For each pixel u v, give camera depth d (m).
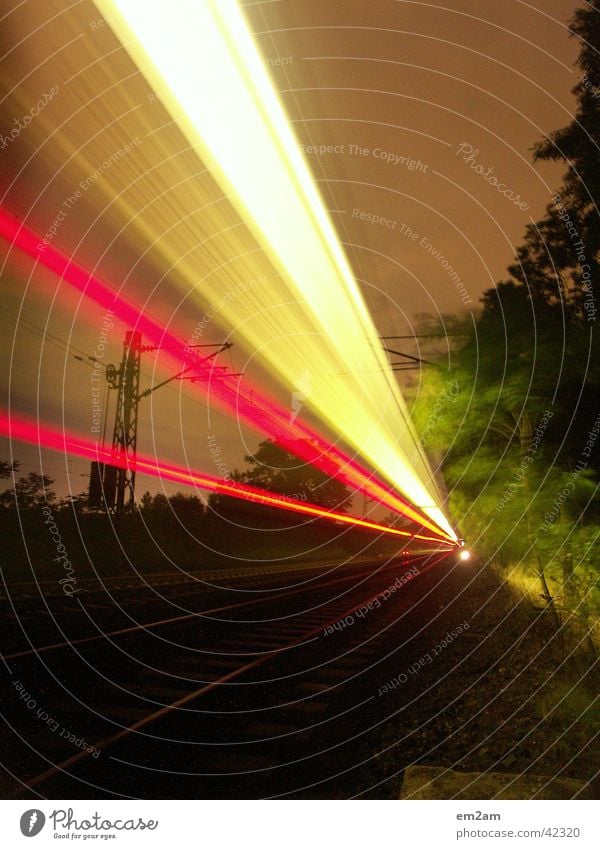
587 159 8.11
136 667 8.20
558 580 8.13
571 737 5.84
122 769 4.92
